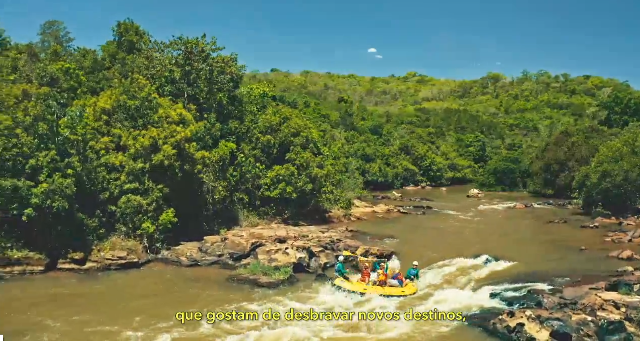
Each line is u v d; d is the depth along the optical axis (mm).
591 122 88750
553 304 23672
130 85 42594
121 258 31688
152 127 36938
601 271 29828
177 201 37219
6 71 44094
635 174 45562
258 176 43719
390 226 45250
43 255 30781
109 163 34656
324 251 33500
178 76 45156
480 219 49000
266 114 49281
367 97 129125
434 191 74125
